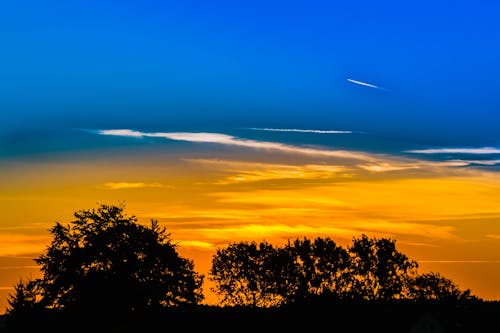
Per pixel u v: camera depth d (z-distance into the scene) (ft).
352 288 345.10
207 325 306.35
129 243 311.06
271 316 319.47
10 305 304.09
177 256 317.01
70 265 306.14
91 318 302.86
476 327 296.51
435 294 330.13
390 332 300.61
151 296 307.78
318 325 312.50
